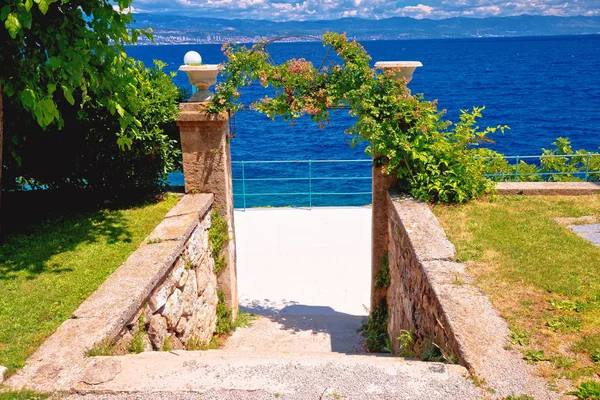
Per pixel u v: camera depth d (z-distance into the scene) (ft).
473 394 9.98
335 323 24.85
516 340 11.65
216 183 24.11
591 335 11.85
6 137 20.54
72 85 17.98
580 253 16.66
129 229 21.06
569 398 9.67
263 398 10.16
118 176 24.47
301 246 33.83
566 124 123.44
